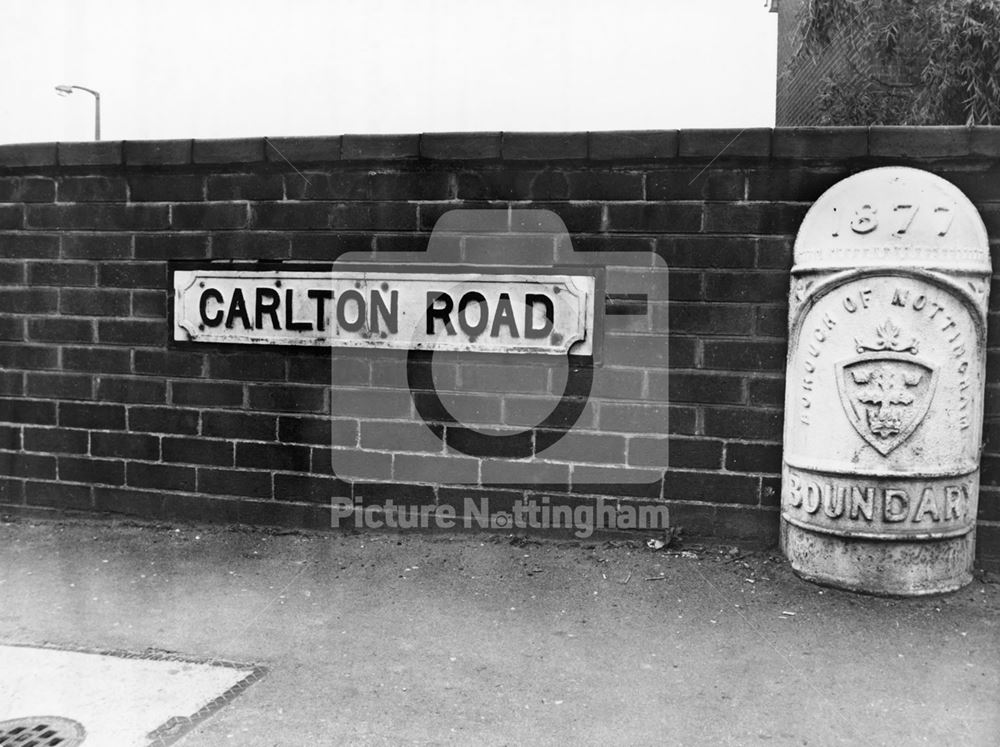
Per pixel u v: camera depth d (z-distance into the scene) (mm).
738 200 3955
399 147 4203
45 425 4770
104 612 3598
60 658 3184
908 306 3570
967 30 8227
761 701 2879
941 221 3582
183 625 3469
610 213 4066
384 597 3715
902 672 3076
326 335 4367
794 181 3910
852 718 2775
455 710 2820
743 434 4027
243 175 4414
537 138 4066
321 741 2637
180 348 4559
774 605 3604
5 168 4691
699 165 3977
